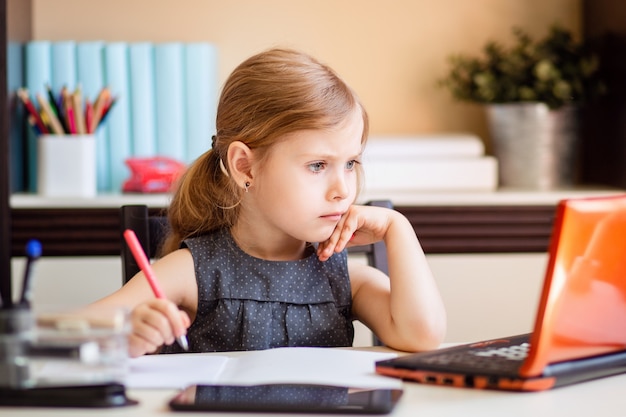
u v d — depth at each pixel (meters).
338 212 1.43
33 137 2.79
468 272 2.70
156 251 1.72
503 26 3.06
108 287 2.65
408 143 2.79
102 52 2.78
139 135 2.79
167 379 1.13
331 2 3.02
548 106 2.81
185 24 2.98
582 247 1.08
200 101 2.79
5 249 2.60
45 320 1.00
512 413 1.01
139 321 1.21
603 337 1.14
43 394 1.00
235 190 1.54
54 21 2.95
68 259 2.64
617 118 2.85
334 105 1.41
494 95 2.84
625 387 1.11
